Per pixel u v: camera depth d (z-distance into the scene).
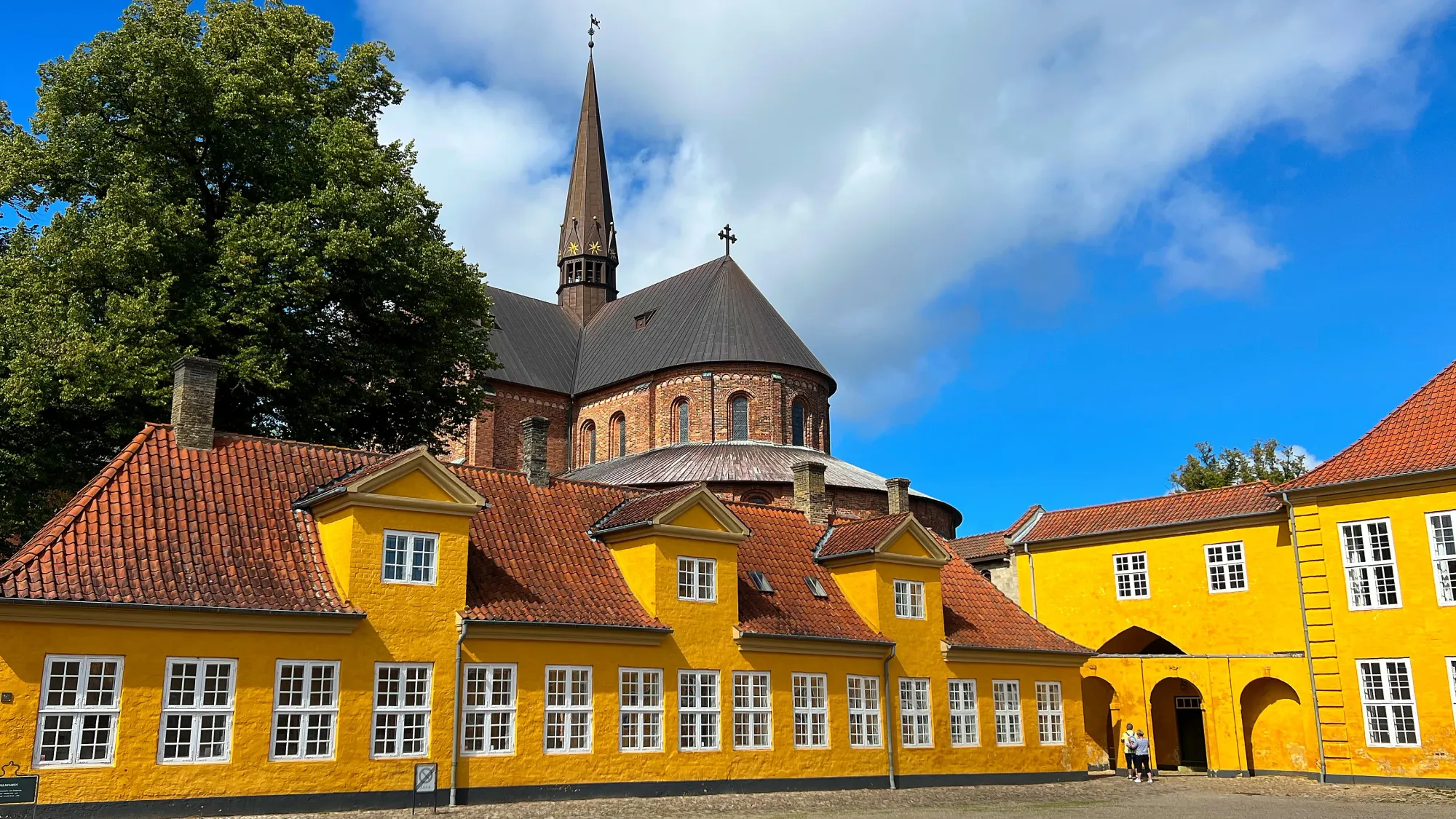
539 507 33.31
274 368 37.16
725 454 63.50
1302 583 40.88
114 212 36.28
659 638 31.11
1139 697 45.69
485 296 45.31
